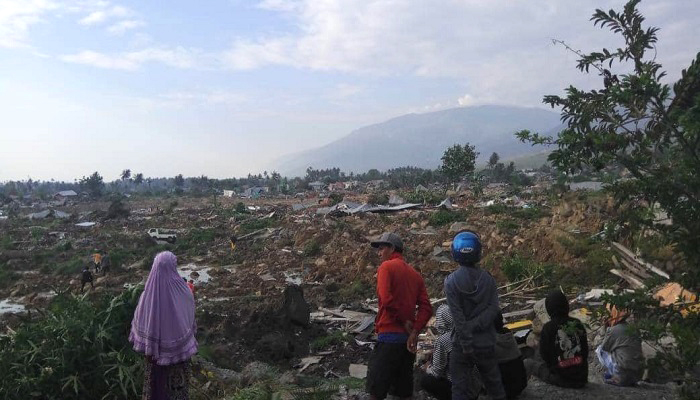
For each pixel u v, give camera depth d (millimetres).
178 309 5281
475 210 46062
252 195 120750
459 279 5516
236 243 42062
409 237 34375
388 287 5879
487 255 23719
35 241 49938
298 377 8430
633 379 6836
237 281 26938
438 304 17594
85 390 6762
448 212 43531
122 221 66875
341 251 31641
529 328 11484
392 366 5918
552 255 21000
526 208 43688
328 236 36062
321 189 140375
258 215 63719
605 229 4477
